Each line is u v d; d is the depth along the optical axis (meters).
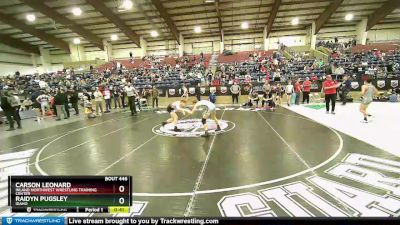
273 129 8.33
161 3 22.70
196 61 27.97
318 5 23.91
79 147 7.03
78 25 26.64
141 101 17.31
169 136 7.93
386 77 15.74
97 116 13.99
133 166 5.20
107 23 26.61
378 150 5.55
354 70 18.34
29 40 29.86
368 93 8.42
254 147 6.25
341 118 9.66
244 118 11.00
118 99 17.42
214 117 8.53
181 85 18.66
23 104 15.20
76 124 11.45
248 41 32.00
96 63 31.81
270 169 4.70
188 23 27.91
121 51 34.16
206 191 3.88
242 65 23.33
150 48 33.53
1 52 28.36
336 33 30.12
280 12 25.52
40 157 6.21
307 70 19.50
